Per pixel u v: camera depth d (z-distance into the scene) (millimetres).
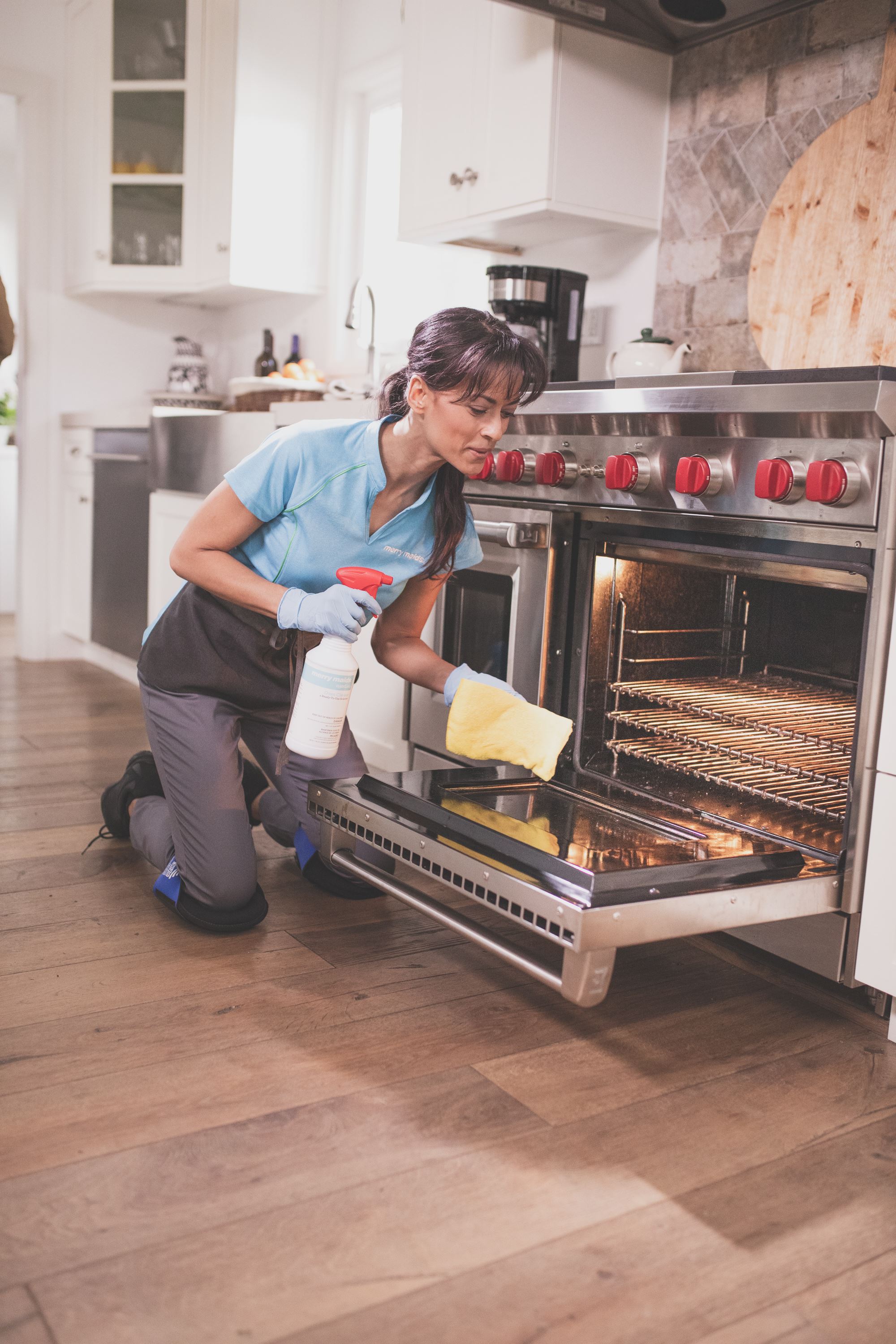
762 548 1641
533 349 1447
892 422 1399
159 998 1623
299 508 1633
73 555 4426
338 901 2062
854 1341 1014
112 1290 1026
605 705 2059
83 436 4258
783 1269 1105
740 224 2400
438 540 1688
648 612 2062
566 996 1334
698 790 1957
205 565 1645
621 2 2330
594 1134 1327
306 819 1995
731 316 2430
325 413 2686
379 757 2549
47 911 1938
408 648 1857
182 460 3412
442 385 1429
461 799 1684
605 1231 1151
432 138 2721
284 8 3791
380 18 3646
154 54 3916
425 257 3549
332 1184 1205
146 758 2281
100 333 4492
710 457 1661
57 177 4324
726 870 1443
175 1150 1249
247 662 1804
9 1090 1354
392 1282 1058
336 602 1528
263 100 3799
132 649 3975
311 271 3998
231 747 1844
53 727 3346
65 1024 1528
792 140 2281
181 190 3990
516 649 2137
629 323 2695
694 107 2490
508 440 2084
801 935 1634
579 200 2441
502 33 2484
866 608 1479
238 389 3844
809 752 1886
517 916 1399
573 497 1955
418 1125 1327
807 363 2236
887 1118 1395
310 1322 1002
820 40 2219
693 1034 1600
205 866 1828
